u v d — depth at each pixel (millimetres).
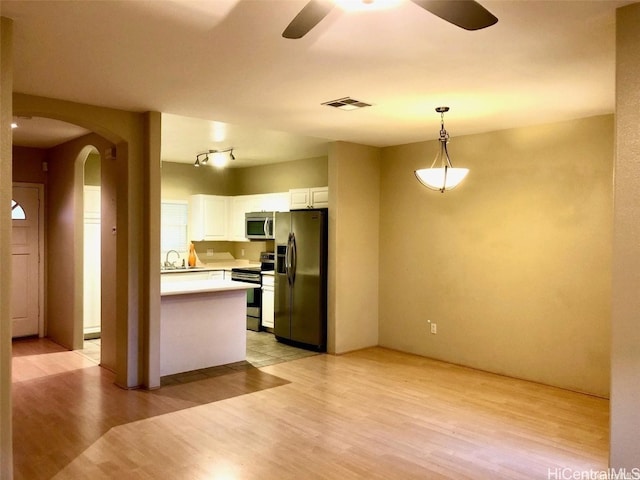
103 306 5234
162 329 4875
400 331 5988
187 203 8141
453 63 3033
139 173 4438
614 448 2232
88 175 6613
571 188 4504
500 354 5023
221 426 3625
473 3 1790
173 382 4695
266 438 3418
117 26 2512
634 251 2172
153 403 4105
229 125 4988
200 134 5500
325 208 6422
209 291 5086
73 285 5883
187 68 3146
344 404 4117
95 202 6465
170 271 7188
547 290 4672
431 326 5645
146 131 4391
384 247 6156
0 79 2404
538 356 4742
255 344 6344
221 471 2936
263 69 3156
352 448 3264
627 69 2225
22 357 5578
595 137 4352
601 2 2205
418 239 5773
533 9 2287
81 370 5074
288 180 7723
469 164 5277
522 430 3582
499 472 2938
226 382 4715
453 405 4105
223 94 3740
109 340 5117
